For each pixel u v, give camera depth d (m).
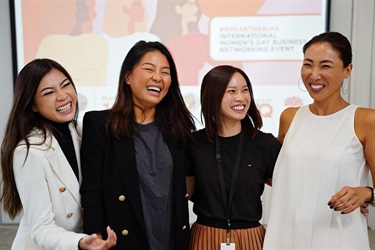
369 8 2.72
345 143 1.21
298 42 2.78
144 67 1.22
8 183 1.15
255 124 1.43
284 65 2.81
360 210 1.24
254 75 2.85
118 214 1.18
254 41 2.81
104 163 1.20
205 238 1.32
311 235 1.22
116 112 1.25
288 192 1.28
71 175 1.20
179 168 1.27
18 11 2.87
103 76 2.91
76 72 2.92
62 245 1.04
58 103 1.18
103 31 2.87
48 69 1.16
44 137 1.14
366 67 2.78
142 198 1.22
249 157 1.37
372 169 1.21
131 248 1.19
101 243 1.02
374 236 2.78
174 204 1.24
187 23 2.83
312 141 1.27
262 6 2.77
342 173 1.19
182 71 2.89
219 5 2.80
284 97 2.85
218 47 2.84
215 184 1.33
